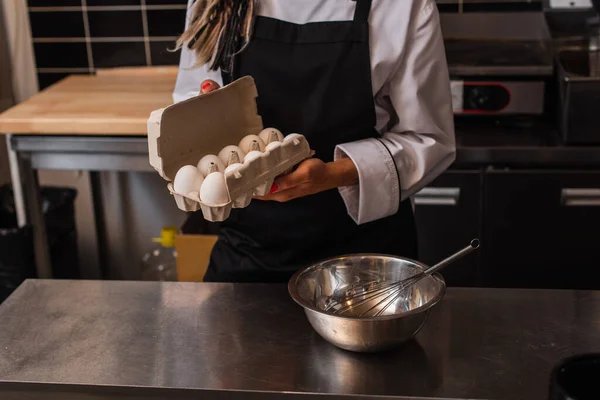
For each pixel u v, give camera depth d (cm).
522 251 245
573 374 99
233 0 151
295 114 154
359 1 148
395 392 113
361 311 132
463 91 254
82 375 119
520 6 288
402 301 130
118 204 318
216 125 135
